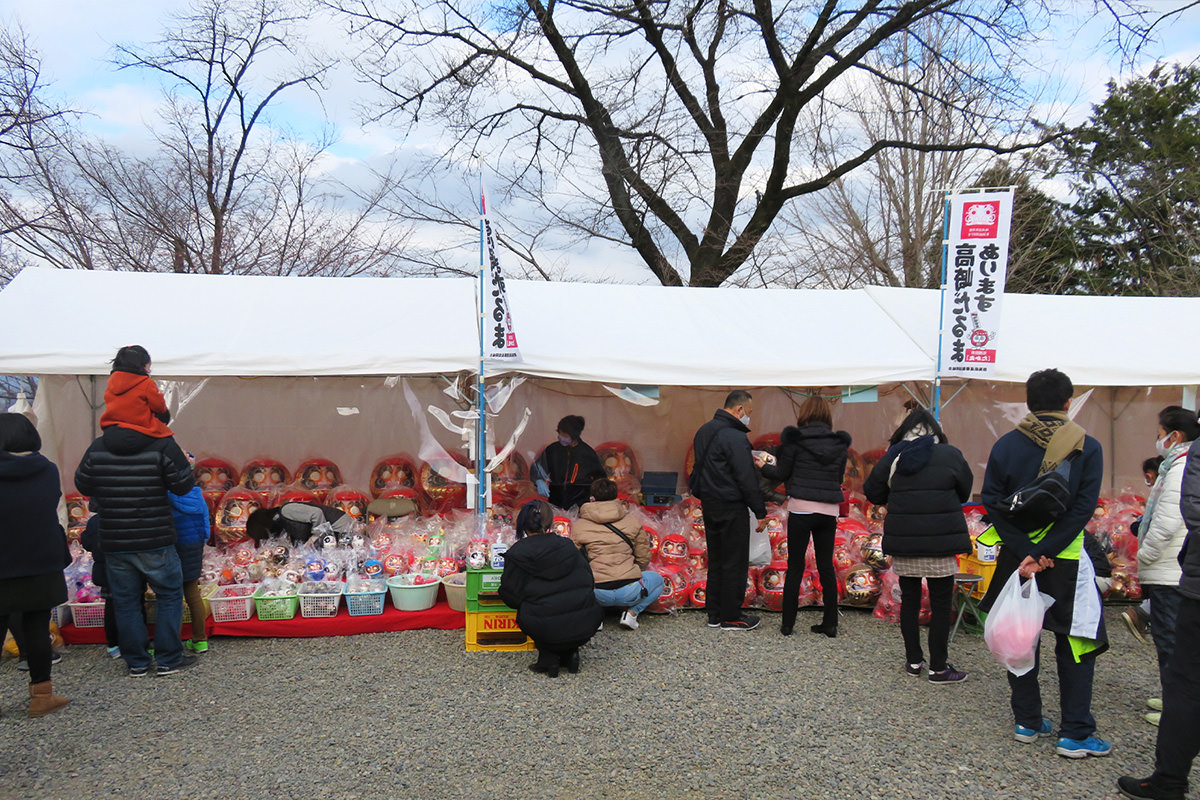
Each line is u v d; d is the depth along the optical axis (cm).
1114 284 1892
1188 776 344
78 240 1470
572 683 481
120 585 467
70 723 418
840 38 1331
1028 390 392
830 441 558
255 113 1617
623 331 656
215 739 401
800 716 434
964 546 468
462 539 640
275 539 629
